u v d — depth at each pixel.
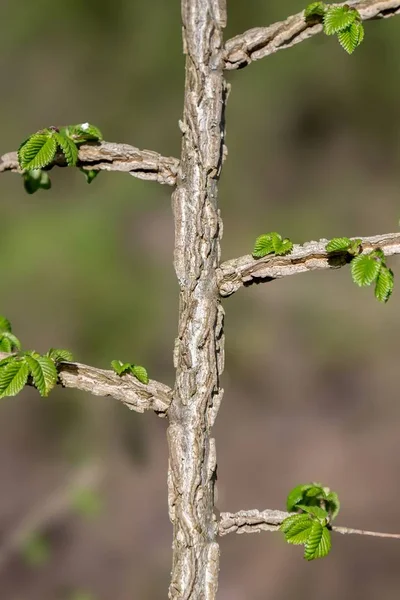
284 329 9.39
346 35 2.09
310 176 10.80
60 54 10.22
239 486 7.77
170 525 6.96
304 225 10.29
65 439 6.86
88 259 8.01
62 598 6.04
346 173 10.84
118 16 10.18
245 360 9.08
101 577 6.30
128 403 2.18
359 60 10.76
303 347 9.36
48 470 6.98
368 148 10.97
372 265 2.06
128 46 10.24
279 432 8.43
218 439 8.38
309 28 2.13
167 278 8.31
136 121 10.06
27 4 10.20
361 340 9.48
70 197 8.60
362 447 8.11
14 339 2.46
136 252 8.46
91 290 7.90
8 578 6.22
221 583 6.53
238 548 6.88
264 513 2.17
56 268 7.98
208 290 2.12
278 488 7.71
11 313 7.82
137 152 2.21
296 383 9.00
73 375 2.20
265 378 9.02
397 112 10.84
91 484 5.80
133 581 6.36
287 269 2.13
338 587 6.36
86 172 2.30
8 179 8.58
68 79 10.20
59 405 7.11
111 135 10.02
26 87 10.12
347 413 8.62
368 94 10.88
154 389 2.17
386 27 10.57
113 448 6.55
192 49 2.09
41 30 10.20
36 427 7.30
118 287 8.00
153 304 8.05
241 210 10.45
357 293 9.88
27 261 7.97
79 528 6.73
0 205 8.45
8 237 8.18
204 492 2.12
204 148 2.10
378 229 10.21
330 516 2.36
